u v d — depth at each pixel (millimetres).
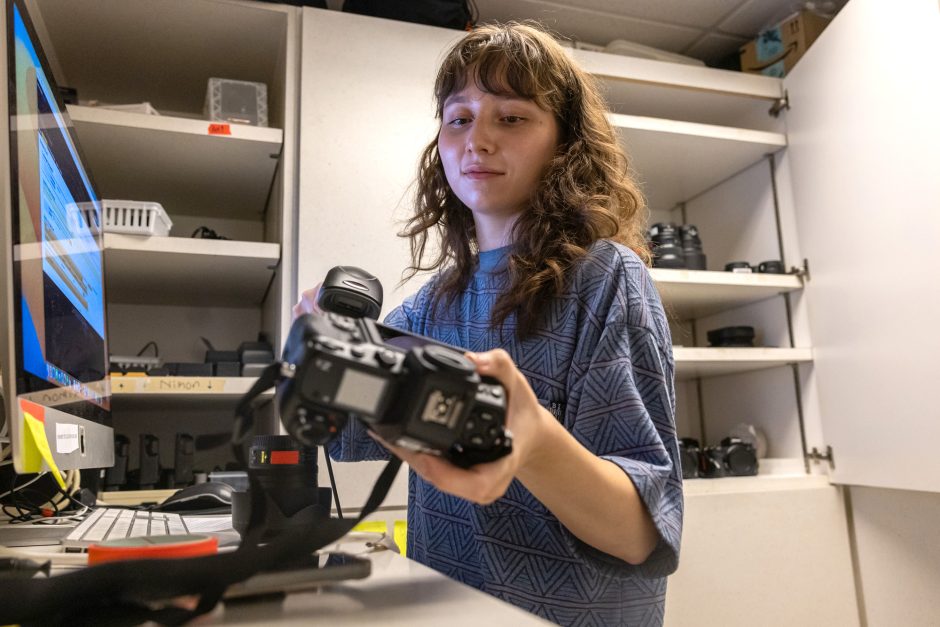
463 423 357
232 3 1665
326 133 1653
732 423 2227
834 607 1695
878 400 1623
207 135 1583
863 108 1676
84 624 317
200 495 1004
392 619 307
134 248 1490
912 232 1518
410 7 1807
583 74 859
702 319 2396
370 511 401
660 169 2189
